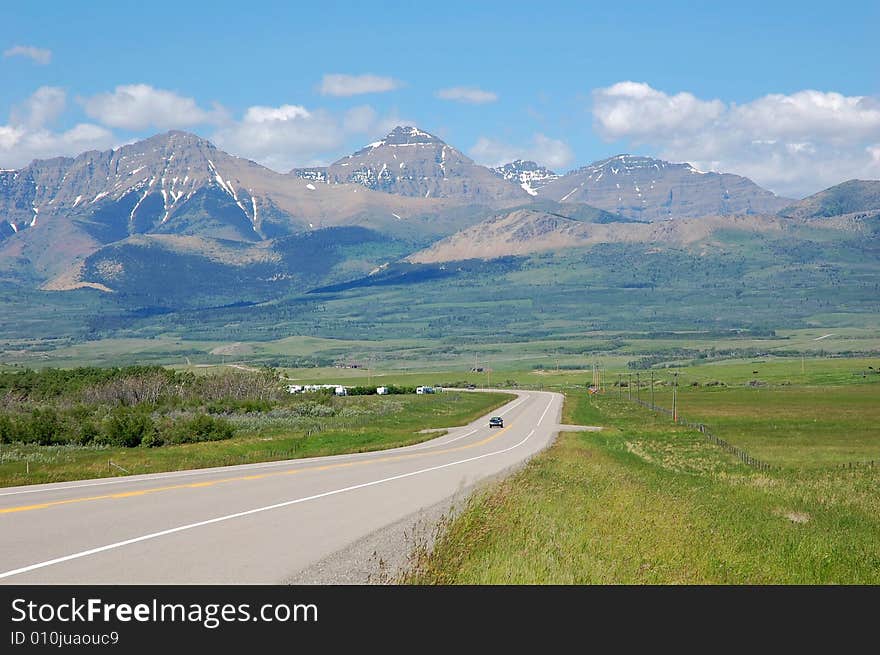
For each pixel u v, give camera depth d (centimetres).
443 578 1497
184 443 6738
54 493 2588
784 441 7494
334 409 11612
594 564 1678
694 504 2839
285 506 2400
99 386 11644
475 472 3712
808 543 2195
